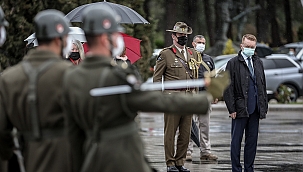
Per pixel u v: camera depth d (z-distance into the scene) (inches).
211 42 2578.7
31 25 971.3
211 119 1245.7
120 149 268.8
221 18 2546.8
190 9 2662.4
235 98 558.3
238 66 557.0
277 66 1587.1
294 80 1588.3
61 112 289.6
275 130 1026.7
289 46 2043.6
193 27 2662.4
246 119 559.2
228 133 977.5
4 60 952.9
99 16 275.6
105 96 265.9
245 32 2662.4
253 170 571.8
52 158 290.0
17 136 300.0
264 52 1748.3
